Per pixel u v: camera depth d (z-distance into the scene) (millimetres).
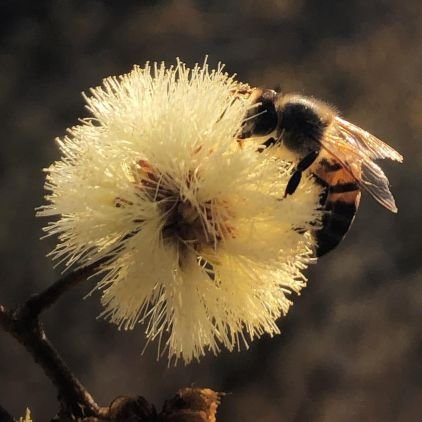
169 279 161
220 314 163
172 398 162
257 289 163
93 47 426
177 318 162
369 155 174
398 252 344
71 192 162
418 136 382
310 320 326
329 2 439
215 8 441
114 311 162
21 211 350
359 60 414
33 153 373
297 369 316
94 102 164
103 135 163
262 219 161
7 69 412
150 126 162
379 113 393
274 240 162
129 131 162
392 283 336
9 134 380
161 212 162
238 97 167
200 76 164
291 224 161
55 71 414
